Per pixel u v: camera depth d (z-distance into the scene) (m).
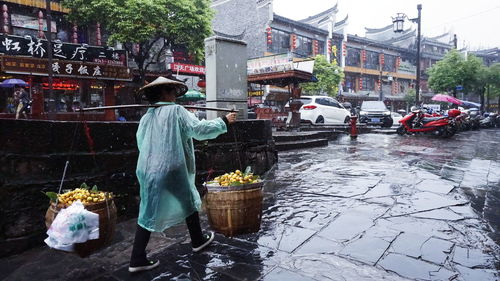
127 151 3.66
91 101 17.08
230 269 2.46
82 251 2.23
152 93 2.63
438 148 8.92
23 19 16.25
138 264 2.43
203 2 16.44
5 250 2.78
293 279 2.29
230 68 5.86
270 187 4.82
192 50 16.75
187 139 2.58
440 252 2.63
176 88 2.71
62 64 14.42
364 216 3.49
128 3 14.43
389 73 41.34
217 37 5.61
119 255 2.76
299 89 11.44
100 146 3.43
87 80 16.06
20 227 2.88
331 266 2.46
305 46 33.72
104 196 2.42
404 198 4.09
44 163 3.04
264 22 29.41
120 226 3.47
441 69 23.11
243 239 3.02
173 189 2.42
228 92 5.85
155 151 2.38
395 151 8.35
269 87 25.41
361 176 5.33
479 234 2.98
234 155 5.20
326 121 14.32
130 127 3.68
